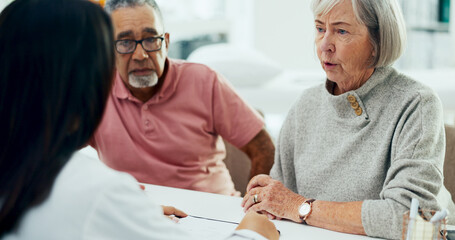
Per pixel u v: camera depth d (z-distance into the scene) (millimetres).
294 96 2963
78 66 732
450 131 1552
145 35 1598
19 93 719
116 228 705
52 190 702
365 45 1295
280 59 3805
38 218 689
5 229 704
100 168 737
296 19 3748
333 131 1411
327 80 1435
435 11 3955
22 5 743
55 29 726
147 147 1716
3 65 724
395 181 1207
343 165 1374
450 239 1093
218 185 1804
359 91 1341
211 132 1795
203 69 1771
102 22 765
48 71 720
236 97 1796
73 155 752
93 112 765
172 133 1716
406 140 1243
